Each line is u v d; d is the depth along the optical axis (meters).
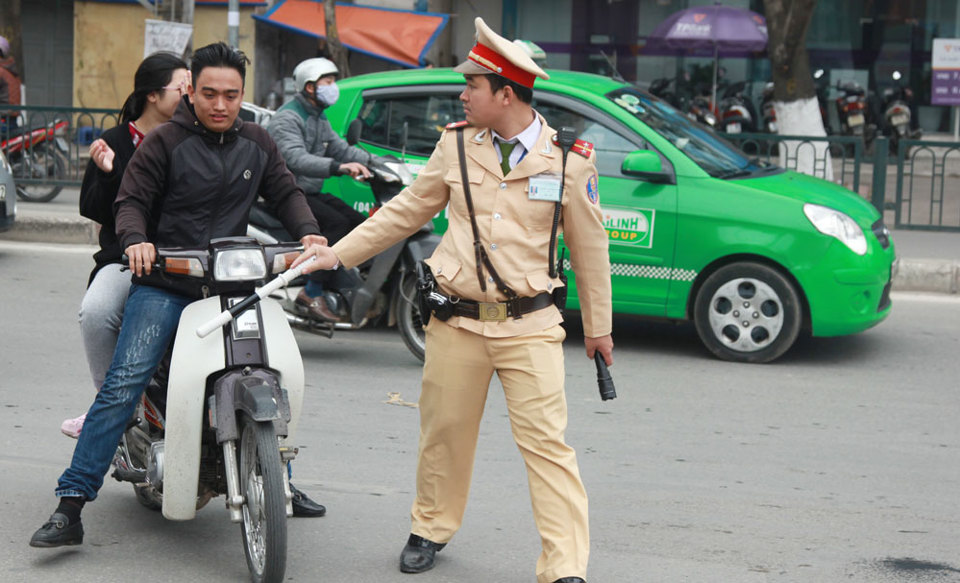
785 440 7.89
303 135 9.74
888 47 26.14
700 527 6.20
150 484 5.37
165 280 5.36
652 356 10.30
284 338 5.25
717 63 26.41
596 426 8.12
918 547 5.98
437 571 5.51
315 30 22.25
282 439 5.24
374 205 10.72
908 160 15.85
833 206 10.02
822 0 26.23
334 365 9.69
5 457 6.98
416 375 9.42
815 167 15.48
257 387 4.91
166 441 5.14
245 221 5.57
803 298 9.99
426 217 5.24
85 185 5.75
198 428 5.11
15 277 12.80
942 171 15.71
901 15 26.02
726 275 10.03
